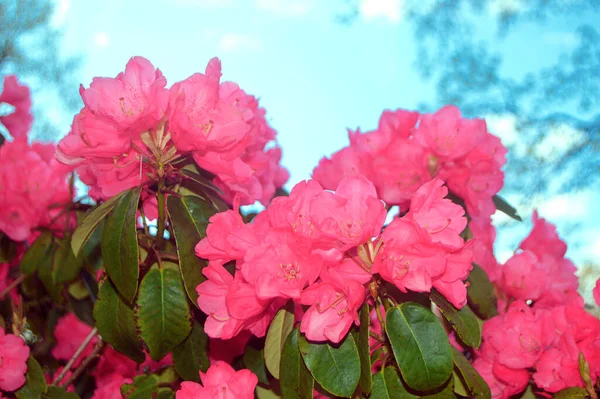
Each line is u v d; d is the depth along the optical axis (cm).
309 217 78
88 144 87
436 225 80
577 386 91
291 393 81
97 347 109
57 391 102
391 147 106
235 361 97
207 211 90
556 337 97
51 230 112
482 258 109
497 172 109
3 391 101
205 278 86
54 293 110
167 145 90
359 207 79
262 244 78
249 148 100
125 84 88
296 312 88
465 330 83
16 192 112
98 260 106
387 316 79
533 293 112
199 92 89
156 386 100
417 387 78
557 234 118
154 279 90
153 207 96
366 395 83
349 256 79
